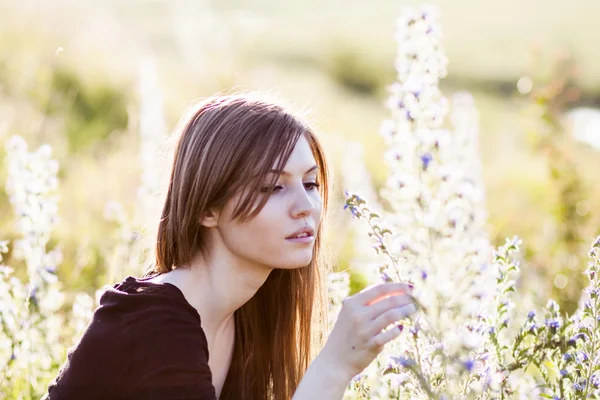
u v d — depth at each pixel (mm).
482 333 2691
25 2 12492
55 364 3736
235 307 2742
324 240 3012
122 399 2451
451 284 2117
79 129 10062
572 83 7582
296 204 2502
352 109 16797
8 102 8992
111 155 8805
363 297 2340
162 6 20141
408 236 2375
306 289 3016
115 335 2451
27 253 3807
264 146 2490
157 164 5559
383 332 2316
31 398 3553
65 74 11609
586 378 2658
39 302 3725
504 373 2676
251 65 17281
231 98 2695
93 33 13336
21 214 3791
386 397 2848
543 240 6605
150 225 3277
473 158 4836
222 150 2518
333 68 21859
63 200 7023
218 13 18453
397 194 2609
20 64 10414
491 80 24188
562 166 6613
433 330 2117
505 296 2816
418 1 32031
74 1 13492
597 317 2643
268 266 2568
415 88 2771
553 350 2766
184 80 13141
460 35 30484
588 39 27641
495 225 7285
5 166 5992
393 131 2807
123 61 12789
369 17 29516
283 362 3025
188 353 2436
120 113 10938
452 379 2115
